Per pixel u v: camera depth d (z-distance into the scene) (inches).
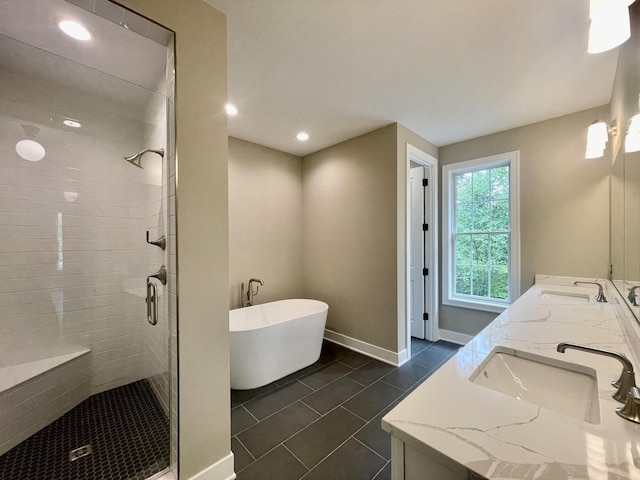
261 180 134.0
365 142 118.3
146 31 50.1
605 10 32.1
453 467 22.4
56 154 81.7
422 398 31.1
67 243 83.4
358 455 62.8
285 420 75.5
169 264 56.2
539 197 106.3
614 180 82.7
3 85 74.1
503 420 27.1
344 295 127.9
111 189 89.8
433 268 132.4
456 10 55.4
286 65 73.2
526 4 53.9
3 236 74.4
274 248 138.9
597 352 33.2
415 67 74.1
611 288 87.3
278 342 97.4
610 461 21.9
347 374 101.4
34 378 68.9
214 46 55.1
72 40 61.9
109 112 88.4
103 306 88.4
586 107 95.3
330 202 134.4
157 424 69.4
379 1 53.4
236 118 104.7
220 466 55.2
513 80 79.7
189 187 52.1
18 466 58.2
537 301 79.7
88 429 69.6
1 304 73.7
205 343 53.9
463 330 128.3
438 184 135.2
